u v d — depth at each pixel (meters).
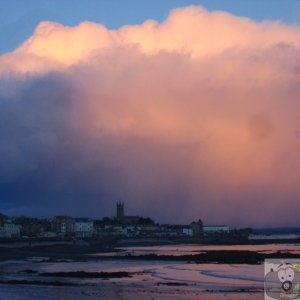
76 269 122.25
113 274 104.31
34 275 103.50
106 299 68.62
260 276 100.50
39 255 186.50
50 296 71.44
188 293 74.75
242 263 143.25
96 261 154.88
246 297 70.56
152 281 92.06
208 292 76.00
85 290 78.06
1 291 76.88
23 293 74.56
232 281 91.81
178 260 159.00
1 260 158.88
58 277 99.38
